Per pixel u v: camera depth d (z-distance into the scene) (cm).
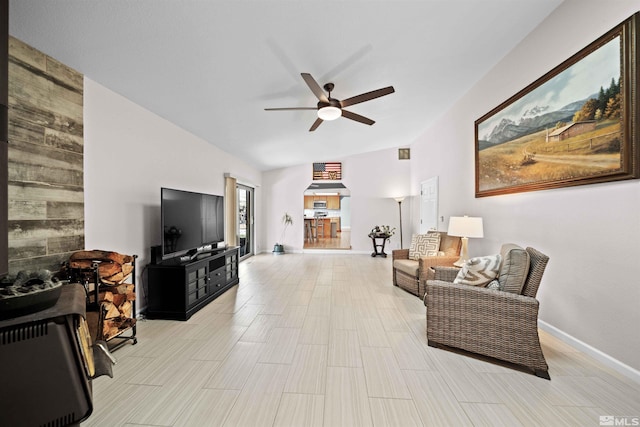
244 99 311
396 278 402
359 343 224
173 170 362
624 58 170
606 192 185
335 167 734
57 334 111
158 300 279
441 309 214
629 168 167
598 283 191
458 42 252
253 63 242
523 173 260
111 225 262
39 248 198
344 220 1166
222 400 156
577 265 207
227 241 523
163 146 342
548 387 165
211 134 419
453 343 209
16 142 184
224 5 175
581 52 198
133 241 288
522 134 260
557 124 221
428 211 541
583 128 198
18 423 103
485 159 320
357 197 726
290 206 755
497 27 238
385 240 715
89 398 117
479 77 330
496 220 306
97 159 247
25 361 105
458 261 326
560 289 222
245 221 683
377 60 262
